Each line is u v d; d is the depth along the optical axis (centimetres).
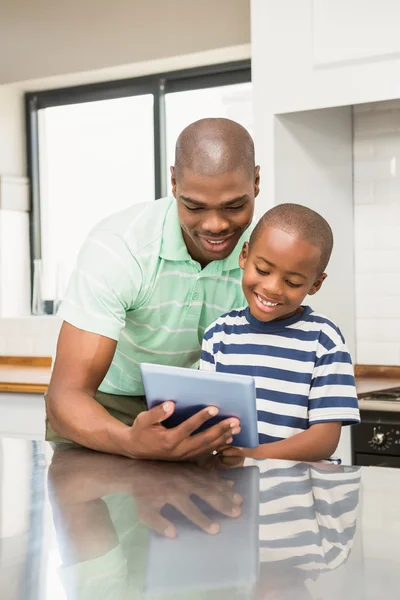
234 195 131
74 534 78
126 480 101
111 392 175
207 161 129
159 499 91
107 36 355
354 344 310
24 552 73
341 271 299
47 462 114
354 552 72
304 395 150
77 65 364
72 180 403
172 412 112
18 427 315
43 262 410
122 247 147
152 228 152
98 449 121
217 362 158
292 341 153
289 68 242
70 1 363
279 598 62
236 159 131
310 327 154
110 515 85
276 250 145
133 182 387
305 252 145
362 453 240
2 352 394
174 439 111
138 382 172
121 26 352
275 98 245
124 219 154
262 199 248
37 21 372
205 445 113
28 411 312
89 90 388
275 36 243
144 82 374
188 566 69
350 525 80
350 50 232
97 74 370
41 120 410
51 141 407
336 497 91
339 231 295
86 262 145
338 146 294
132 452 116
